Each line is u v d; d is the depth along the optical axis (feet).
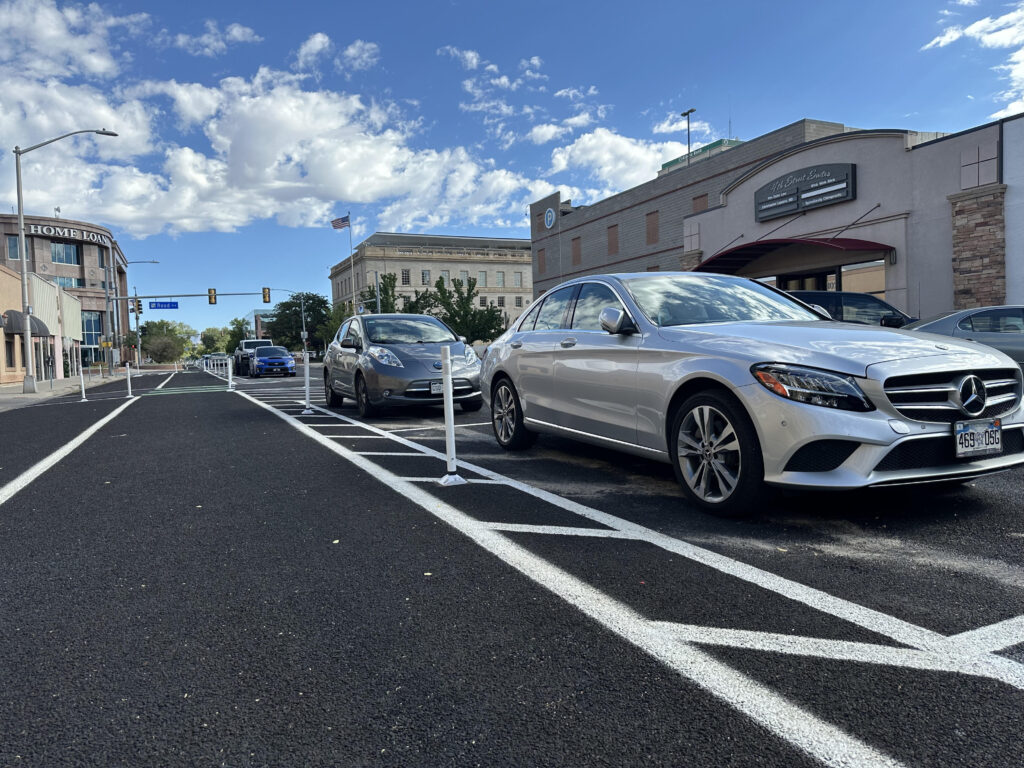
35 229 202.90
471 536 11.64
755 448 11.49
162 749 5.80
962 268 43.55
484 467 17.83
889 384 10.67
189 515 13.65
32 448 24.40
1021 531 11.20
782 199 56.70
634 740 5.75
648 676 6.81
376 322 33.19
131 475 18.15
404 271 266.77
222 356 153.28
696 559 10.21
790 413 10.82
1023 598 8.50
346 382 33.78
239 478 17.28
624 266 111.14
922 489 13.99
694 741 5.71
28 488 16.81
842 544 10.75
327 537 11.85
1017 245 40.86
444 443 22.39
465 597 9.00
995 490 13.83
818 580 9.26
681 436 12.91
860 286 51.49
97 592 9.51
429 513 13.24
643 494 14.35
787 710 6.12
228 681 6.94
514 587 9.30
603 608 8.52
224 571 10.25
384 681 6.86
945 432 10.81
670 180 100.32
